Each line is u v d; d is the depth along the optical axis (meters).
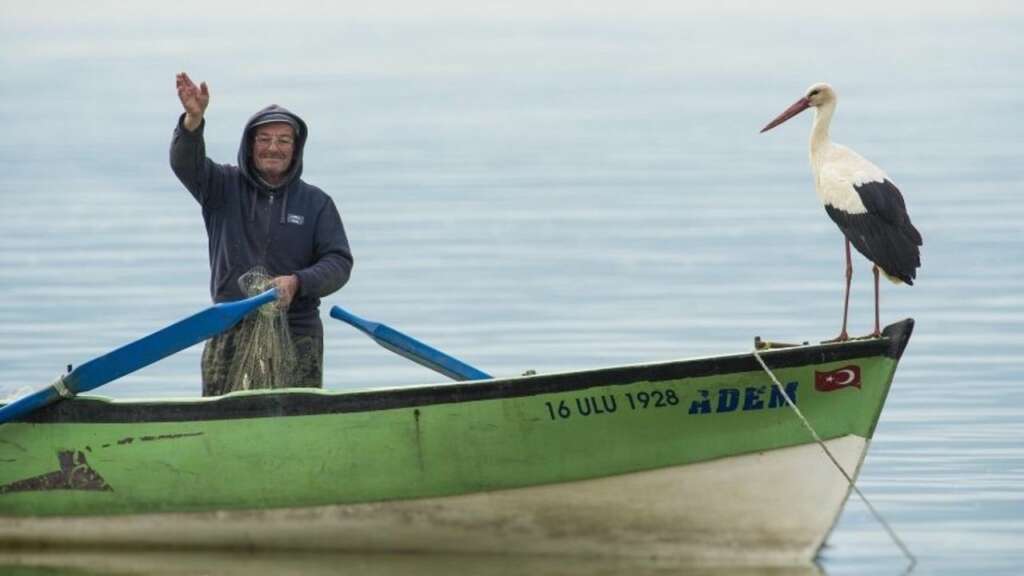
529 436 36.66
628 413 36.31
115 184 113.50
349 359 58.41
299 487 37.56
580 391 36.19
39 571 37.41
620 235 87.31
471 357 58.28
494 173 118.00
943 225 88.69
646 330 62.78
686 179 113.12
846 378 35.94
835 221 38.88
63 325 64.25
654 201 101.44
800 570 36.81
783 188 107.38
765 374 35.84
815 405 36.12
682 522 37.25
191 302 69.00
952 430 47.72
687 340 60.97
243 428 37.44
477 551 38.03
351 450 37.25
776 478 36.62
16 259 80.75
